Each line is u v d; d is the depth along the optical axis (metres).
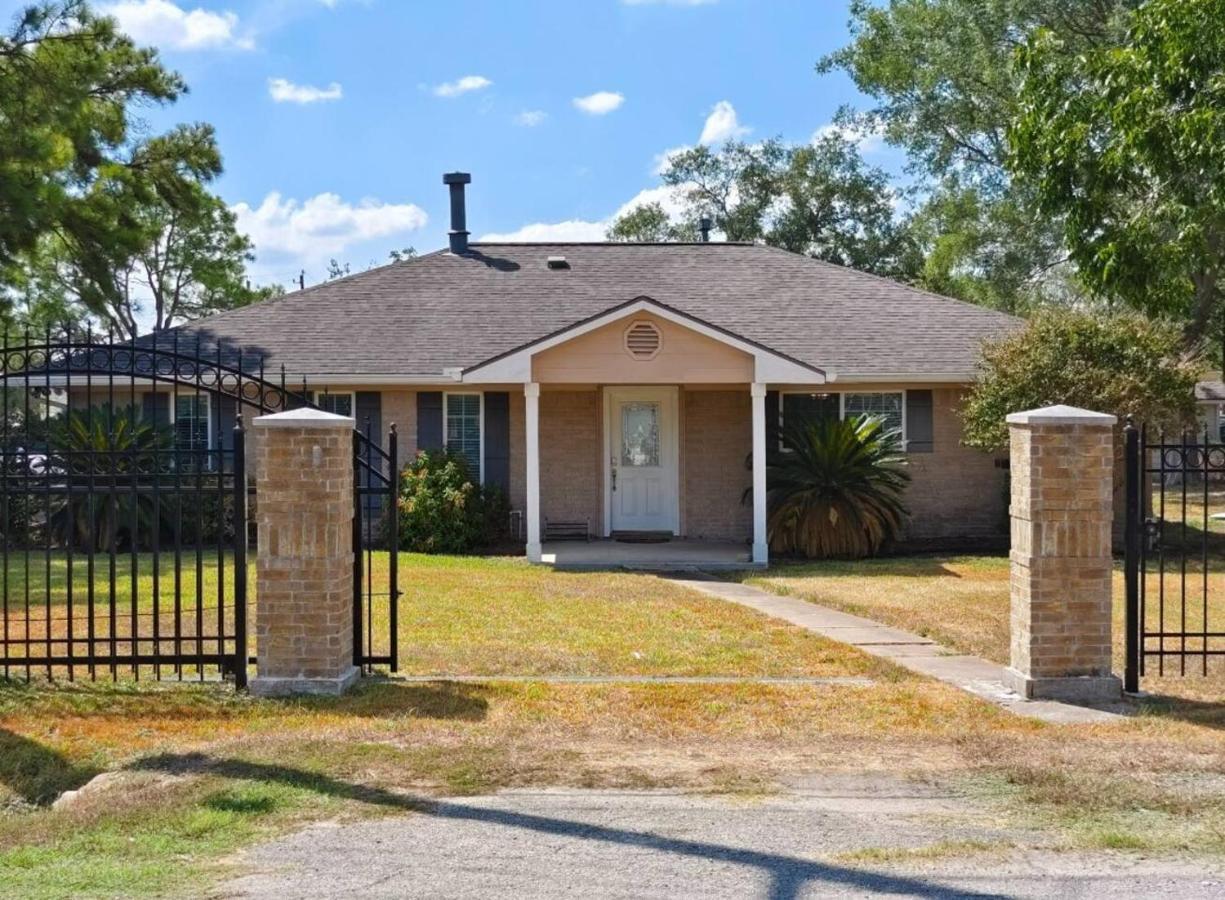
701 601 13.13
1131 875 4.77
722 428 20.48
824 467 18.38
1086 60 15.09
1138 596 8.47
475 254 23.98
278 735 6.97
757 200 53.28
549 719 7.54
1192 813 5.56
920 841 5.20
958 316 21.95
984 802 5.77
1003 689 8.55
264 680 8.17
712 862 4.93
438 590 13.89
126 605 12.42
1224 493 34.47
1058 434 8.25
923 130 35.03
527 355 17.30
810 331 21.17
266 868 4.85
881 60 34.84
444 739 6.91
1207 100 13.78
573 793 5.91
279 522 8.17
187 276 49.78
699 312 21.78
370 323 21.28
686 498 20.48
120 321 37.34
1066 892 4.59
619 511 20.62
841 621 11.83
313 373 19.59
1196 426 18.55
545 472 20.45
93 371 8.92
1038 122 15.41
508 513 20.09
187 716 7.62
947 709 7.89
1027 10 29.59
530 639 10.55
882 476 18.52
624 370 17.39
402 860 4.96
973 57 31.61
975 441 18.30
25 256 21.72
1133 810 5.61
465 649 9.98
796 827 5.39
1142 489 8.44
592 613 12.16
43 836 5.25
